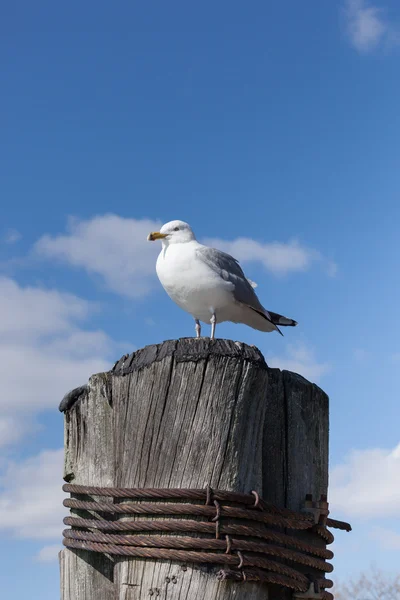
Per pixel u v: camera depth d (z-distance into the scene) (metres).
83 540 3.14
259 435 3.16
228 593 2.89
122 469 3.14
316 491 3.48
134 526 2.99
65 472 3.47
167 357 3.09
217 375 3.04
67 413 3.50
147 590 2.92
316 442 3.54
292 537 3.17
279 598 3.17
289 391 3.48
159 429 3.06
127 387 3.19
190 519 2.96
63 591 3.27
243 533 2.98
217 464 3.00
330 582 3.38
